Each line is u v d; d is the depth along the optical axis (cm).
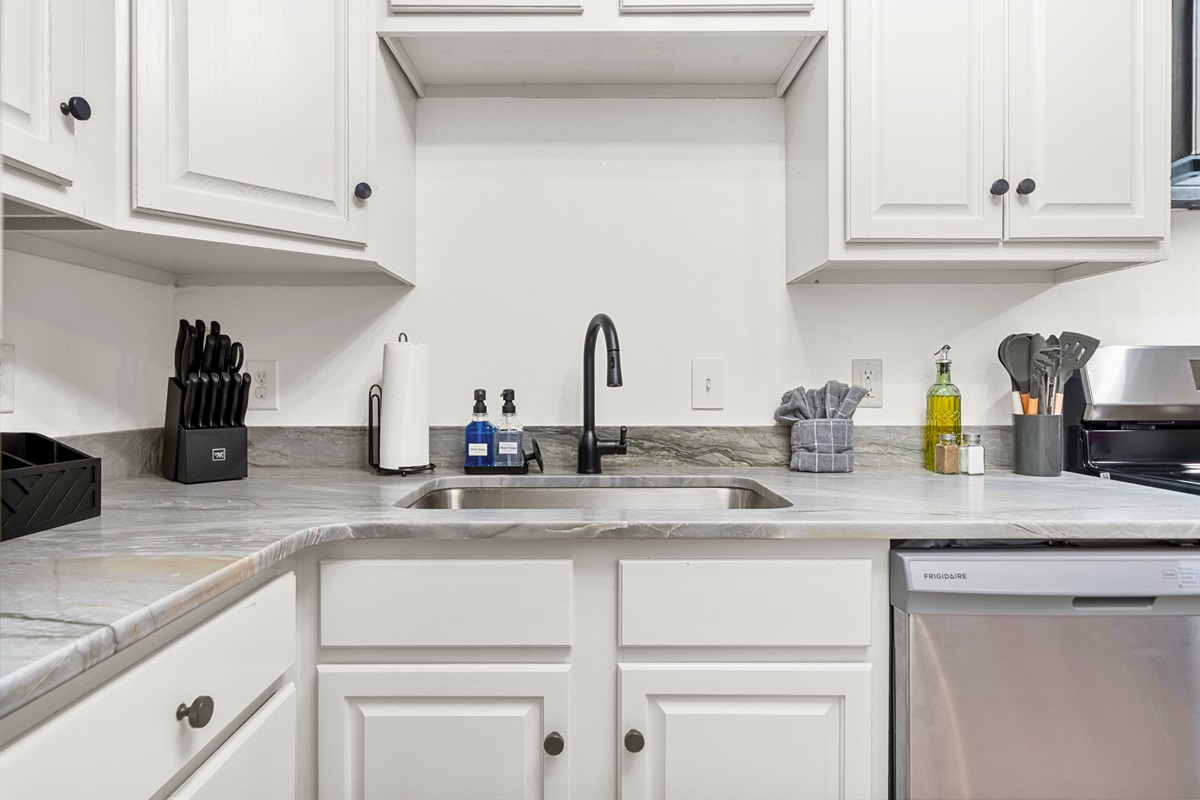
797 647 100
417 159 162
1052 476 144
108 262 134
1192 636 96
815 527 96
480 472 150
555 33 134
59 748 53
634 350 163
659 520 97
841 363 163
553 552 100
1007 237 132
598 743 100
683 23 134
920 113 132
